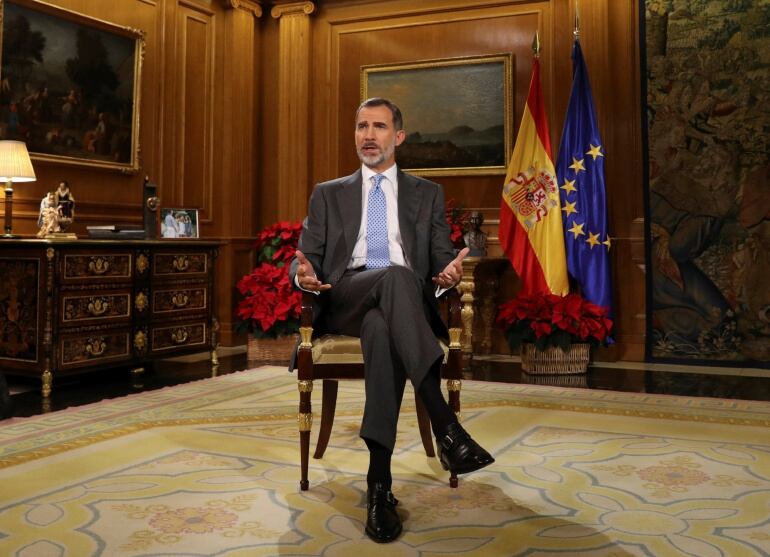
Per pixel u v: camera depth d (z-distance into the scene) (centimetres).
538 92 566
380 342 210
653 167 562
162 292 482
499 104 606
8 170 421
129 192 563
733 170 543
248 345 558
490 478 245
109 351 443
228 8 653
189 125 622
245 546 183
